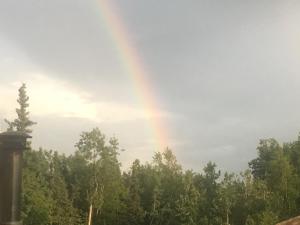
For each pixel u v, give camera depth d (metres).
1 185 8.91
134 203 76.56
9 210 8.88
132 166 85.19
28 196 60.88
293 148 95.12
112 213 72.88
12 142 8.95
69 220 67.94
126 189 75.88
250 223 62.84
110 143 72.56
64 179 76.81
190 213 70.25
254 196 70.94
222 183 70.44
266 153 94.25
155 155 84.75
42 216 61.69
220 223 67.19
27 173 63.50
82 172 74.44
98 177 70.62
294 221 17.19
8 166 8.95
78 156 74.00
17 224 8.95
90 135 71.81
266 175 81.81
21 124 67.06
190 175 76.38
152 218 76.31
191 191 71.75
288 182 75.75
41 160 74.06
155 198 75.69
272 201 70.00
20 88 67.62
